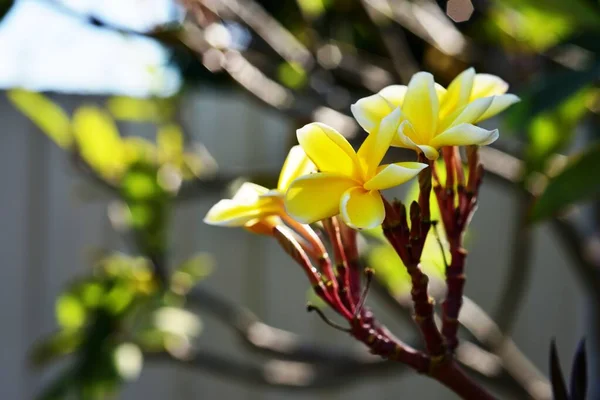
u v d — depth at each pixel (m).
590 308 2.15
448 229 0.73
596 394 1.42
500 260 2.23
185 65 1.91
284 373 1.60
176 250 2.26
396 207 0.69
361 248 1.40
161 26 1.21
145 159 1.59
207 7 1.25
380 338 0.70
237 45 1.45
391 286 1.47
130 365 1.44
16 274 2.21
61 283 2.22
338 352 1.59
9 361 2.21
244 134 2.29
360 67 1.67
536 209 0.90
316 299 1.85
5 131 2.22
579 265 1.40
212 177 1.72
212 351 2.26
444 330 0.72
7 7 1.10
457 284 0.72
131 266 1.57
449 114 0.69
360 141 1.31
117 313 1.49
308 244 0.72
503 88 0.73
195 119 2.27
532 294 2.28
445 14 1.77
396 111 0.66
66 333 1.51
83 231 2.24
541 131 1.12
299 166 0.71
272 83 1.38
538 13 1.12
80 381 1.42
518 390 1.41
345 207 0.64
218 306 1.67
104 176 1.75
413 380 2.38
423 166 0.65
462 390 0.70
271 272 2.34
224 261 2.30
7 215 2.21
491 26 1.59
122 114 1.97
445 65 1.56
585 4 0.99
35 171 2.23
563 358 2.25
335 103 1.56
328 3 1.71
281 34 1.56
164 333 1.57
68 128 1.75
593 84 1.02
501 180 1.33
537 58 1.41
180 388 2.35
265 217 0.71
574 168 0.89
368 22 1.77
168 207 1.55
